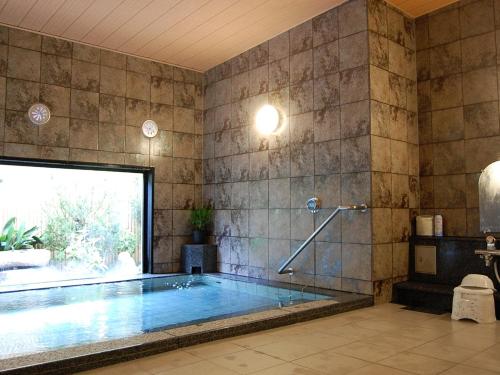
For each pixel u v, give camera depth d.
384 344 3.07
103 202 6.17
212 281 6.00
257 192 5.86
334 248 4.80
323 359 2.74
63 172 5.87
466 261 4.41
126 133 6.14
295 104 5.36
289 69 5.46
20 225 5.55
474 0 4.73
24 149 5.30
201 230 6.61
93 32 5.47
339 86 4.84
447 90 4.93
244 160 6.11
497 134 4.51
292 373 2.50
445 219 4.89
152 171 6.38
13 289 5.12
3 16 5.00
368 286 4.46
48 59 5.53
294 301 4.44
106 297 4.96
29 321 3.81
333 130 4.88
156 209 6.39
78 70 5.76
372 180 4.49
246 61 6.14
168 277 6.04
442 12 4.99
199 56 6.34
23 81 5.33
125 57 6.20
